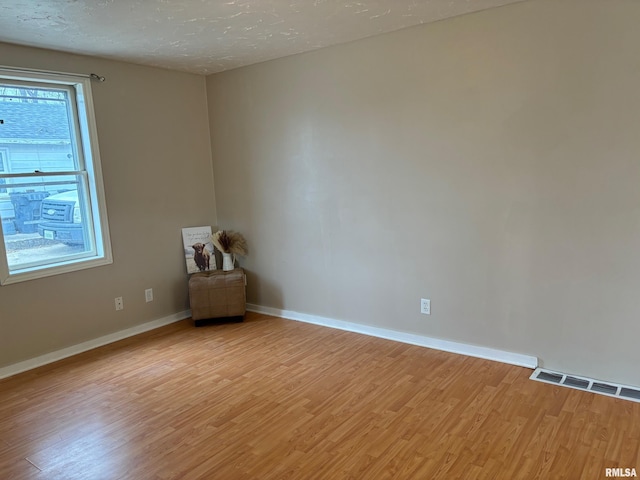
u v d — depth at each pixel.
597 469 2.03
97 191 3.65
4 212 3.26
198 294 4.05
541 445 2.21
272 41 3.33
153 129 4.02
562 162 2.74
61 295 3.50
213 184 4.60
